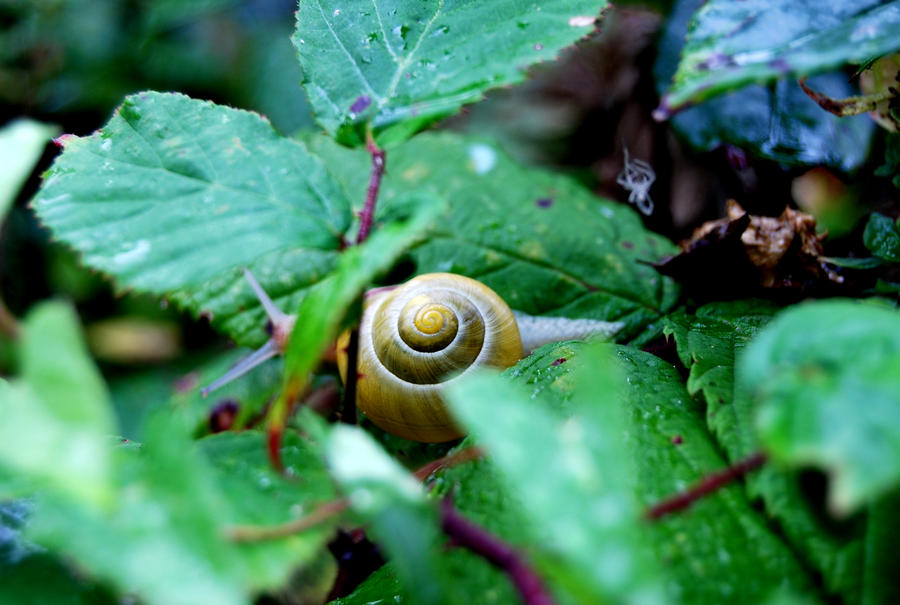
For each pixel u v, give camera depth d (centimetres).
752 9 12
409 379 15
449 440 15
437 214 11
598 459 9
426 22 13
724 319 15
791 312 10
